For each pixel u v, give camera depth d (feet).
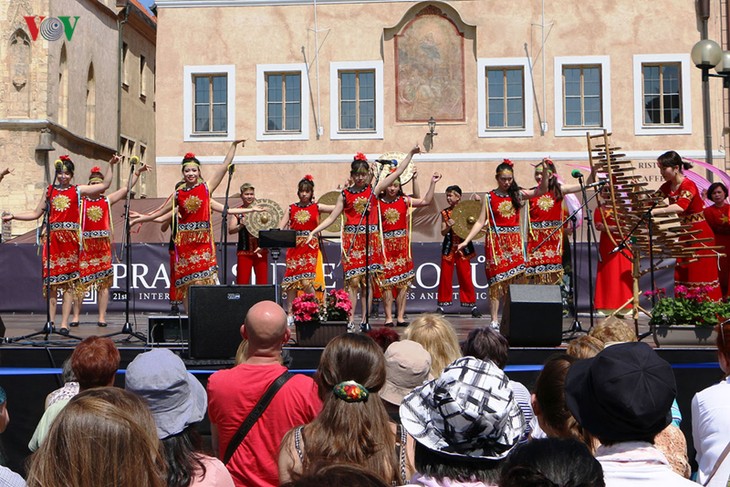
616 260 34.91
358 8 74.43
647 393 8.80
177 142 75.00
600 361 9.07
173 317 26.58
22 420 24.62
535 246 33.30
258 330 14.48
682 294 26.17
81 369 15.35
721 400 12.89
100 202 33.42
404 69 74.33
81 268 32.91
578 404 9.32
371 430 11.41
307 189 37.45
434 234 61.93
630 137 73.26
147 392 10.98
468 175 74.18
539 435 14.99
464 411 9.02
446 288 45.24
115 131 112.78
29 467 8.52
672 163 29.99
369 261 33.78
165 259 51.80
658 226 29.55
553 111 73.82
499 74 74.43
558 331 25.66
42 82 93.04
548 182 33.35
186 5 75.00
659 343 25.54
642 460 8.82
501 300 34.37
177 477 10.57
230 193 75.15
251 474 14.03
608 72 73.26
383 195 34.22
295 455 11.77
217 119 75.41
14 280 51.85
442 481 9.12
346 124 75.15
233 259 51.88
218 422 14.39
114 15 111.55
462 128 74.18
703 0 72.28
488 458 9.12
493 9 73.87
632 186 29.86
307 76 74.64
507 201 33.32
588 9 73.51
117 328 34.65
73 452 8.01
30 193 92.68
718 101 73.00
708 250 29.53
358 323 35.76
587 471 7.12
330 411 11.43
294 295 37.09
